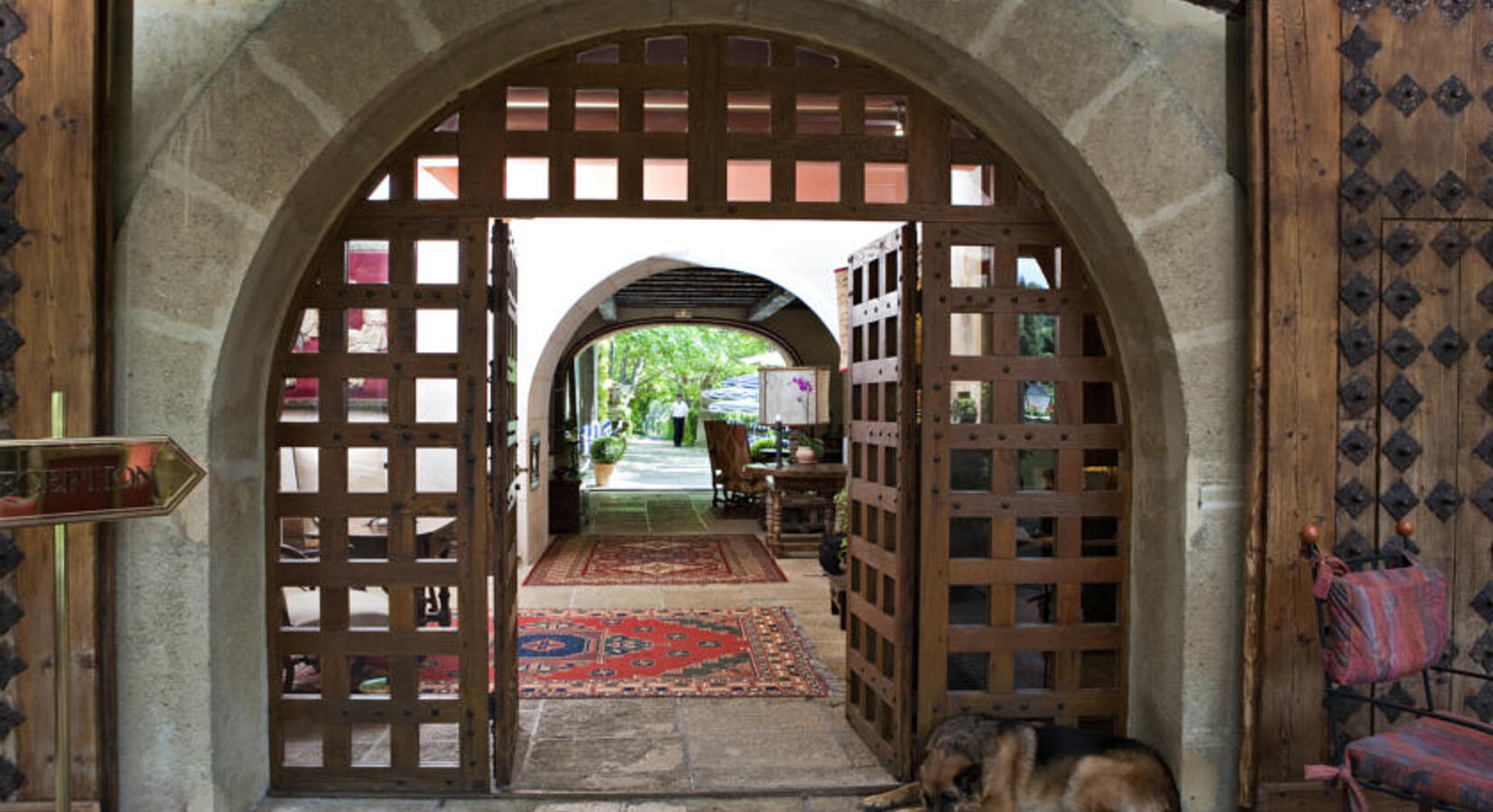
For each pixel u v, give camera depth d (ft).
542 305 26.20
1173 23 10.31
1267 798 10.10
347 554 11.19
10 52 8.98
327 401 11.15
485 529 11.15
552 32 10.53
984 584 11.60
